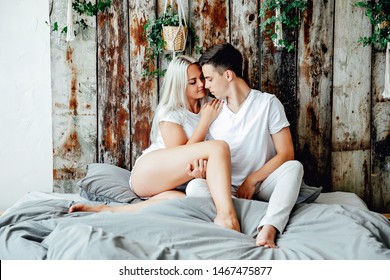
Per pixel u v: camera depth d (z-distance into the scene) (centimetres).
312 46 288
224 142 214
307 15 285
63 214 208
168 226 174
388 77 279
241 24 286
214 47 245
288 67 289
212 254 158
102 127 292
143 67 289
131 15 286
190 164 218
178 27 272
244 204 205
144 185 236
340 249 168
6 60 292
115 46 287
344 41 288
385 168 297
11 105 295
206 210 200
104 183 253
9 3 289
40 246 165
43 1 290
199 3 285
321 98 291
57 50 286
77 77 288
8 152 298
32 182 301
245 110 243
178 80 249
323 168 295
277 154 243
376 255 161
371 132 295
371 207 300
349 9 286
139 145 294
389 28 277
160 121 252
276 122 244
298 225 192
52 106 289
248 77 289
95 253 146
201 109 249
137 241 158
